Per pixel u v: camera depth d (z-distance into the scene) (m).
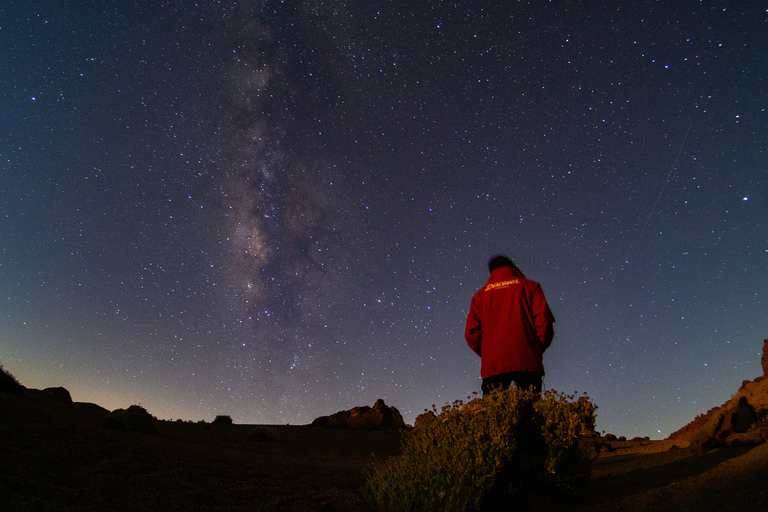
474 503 2.97
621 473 4.13
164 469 3.88
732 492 2.71
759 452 3.68
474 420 3.48
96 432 4.90
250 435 8.62
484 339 4.03
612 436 7.85
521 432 3.46
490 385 3.88
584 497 3.31
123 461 3.85
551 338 3.80
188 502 3.21
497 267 4.35
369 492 3.68
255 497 3.56
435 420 3.74
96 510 2.73
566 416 3.40
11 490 2.69
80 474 3.30
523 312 3.89
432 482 3.14
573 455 3.34
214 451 5.67
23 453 3.36
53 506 2.62
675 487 3.17
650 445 6.23
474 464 3.13
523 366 3.76
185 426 9.82
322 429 11.84
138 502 3.02
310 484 4.15
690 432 6.03
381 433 11.30
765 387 4.99
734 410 4.62
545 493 3.29
